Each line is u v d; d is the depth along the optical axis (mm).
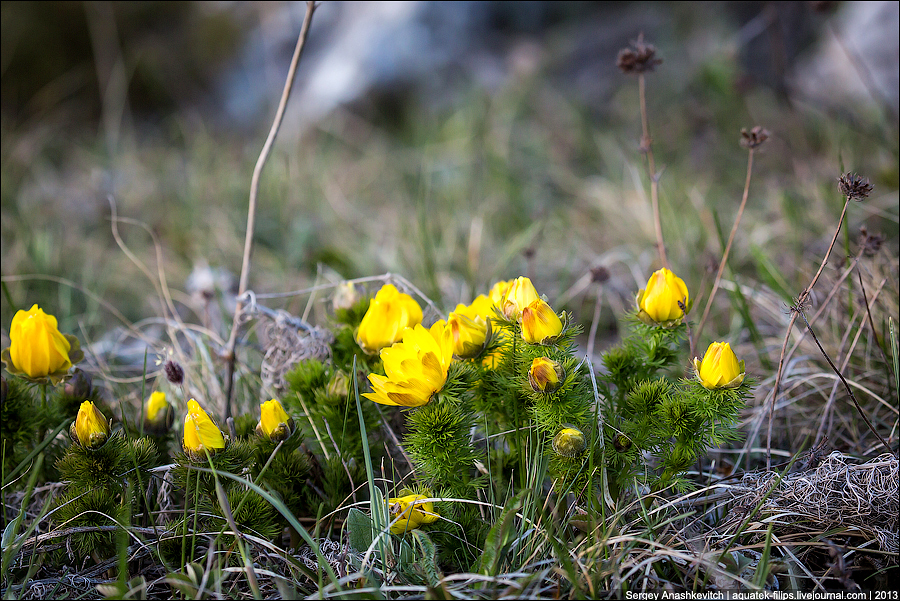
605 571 1071
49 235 1772
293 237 1841
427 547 1084
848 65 2242
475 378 1104
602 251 1772
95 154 2656
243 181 2379
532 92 2930
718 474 1197
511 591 1063
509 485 1133
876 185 1692
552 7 3299
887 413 1222
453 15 3250
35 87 3215
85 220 2113
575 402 1085
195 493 1092
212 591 1085
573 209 2039
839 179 1120
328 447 1164
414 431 1142
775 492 1118
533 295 1096
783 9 2738
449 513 1105
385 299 1148
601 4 3281
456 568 1109
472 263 1623
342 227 2033
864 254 1262
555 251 1791
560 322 1089
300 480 1138
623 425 1113
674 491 1136
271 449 1128
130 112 3281
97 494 1104
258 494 1107
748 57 2748
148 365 1344
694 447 1102
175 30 3605
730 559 1091
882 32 2168
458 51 3207
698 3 3037
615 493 1121
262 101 3361
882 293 1290
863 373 1259
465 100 2969
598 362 1349
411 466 1154
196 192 2258
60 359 1122
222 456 1099
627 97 2836
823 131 2098
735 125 2365
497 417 1136
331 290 1479
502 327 1108
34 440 1159
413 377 1073
